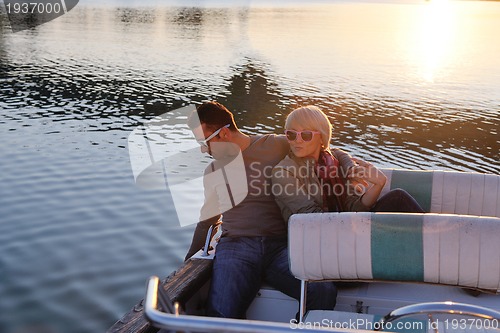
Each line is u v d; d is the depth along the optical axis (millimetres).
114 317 6020
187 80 21156
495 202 3820
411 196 3580
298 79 21391
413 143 13500
